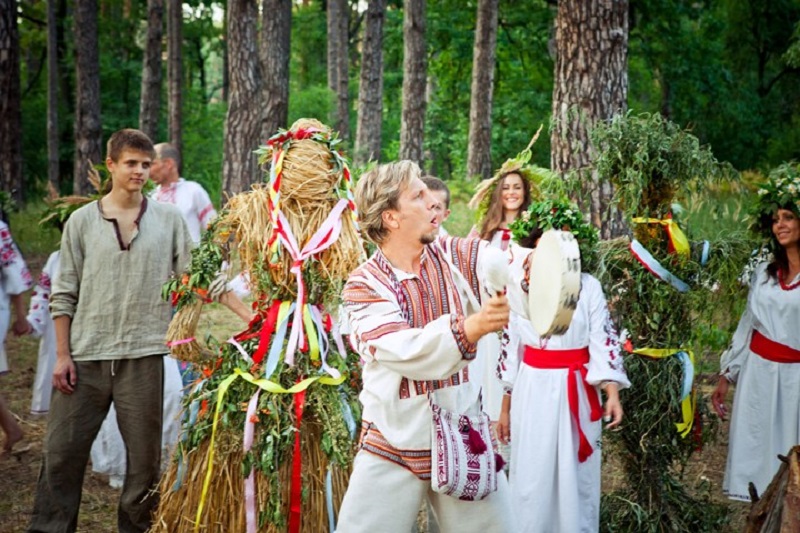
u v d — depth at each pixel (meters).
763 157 25.45
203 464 4.20
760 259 5.27
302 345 4.12
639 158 4.54
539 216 4.56
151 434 4.71
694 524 4.91
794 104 27.16
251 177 14.70
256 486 4.07
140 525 4.74
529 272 2.88
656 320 4.68
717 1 25.34
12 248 5.86
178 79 24.44
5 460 6.35
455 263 3.27
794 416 5.14
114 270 4.64
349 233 4.18
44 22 29.75
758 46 26.42
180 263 4.80
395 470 3.23
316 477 4.11
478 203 5.93
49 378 6.14
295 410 4.07
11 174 16.70
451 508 3.25
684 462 5.02
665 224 4.68
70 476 4.71
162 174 7.32
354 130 39.69
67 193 31.58
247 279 4.37
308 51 43.28
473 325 2.89
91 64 22.14
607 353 4.40
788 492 3.58
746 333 5.32
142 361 4.66
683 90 23.98
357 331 3.18
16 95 18.81
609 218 6.86
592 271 4.68
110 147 4.68
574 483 4.43
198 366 4.43
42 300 6.04
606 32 6.95
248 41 14.61
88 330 4.65
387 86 36.38
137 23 34.28
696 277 4.76
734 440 5.32
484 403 5.50
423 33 19.30
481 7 19.53
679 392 4.73
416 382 3.16
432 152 32.19
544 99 24.92
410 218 3.22
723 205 5.20
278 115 14.79
